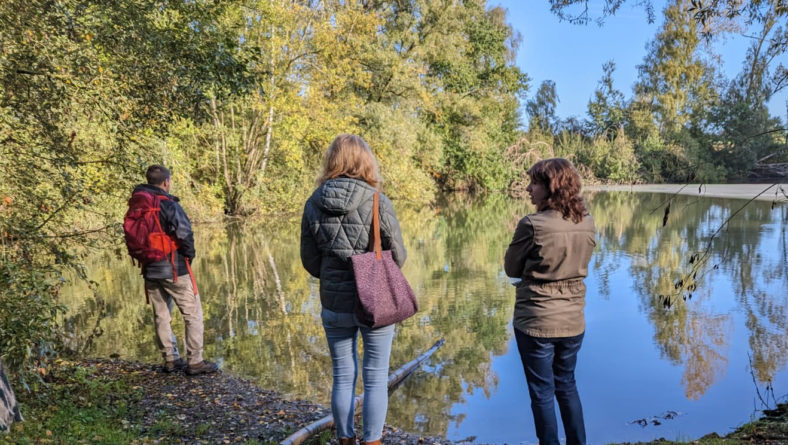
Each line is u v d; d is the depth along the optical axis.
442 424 4.11
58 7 3.87
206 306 7.94
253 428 3.67
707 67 32.12
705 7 4.74
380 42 27.66
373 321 2.64
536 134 45.47
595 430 3.96
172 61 4.72
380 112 25.92
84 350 5.74
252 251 13.29
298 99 20.58
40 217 4.64
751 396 4.49
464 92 36.97
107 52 4.58
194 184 20.80
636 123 43.62
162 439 3.38
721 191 29.41
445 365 5.46
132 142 5.14
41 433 3.09
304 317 7.27
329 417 3.74
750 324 6.57
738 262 10.62
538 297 2.75
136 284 9.44
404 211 25.42
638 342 6.00
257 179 21.98
